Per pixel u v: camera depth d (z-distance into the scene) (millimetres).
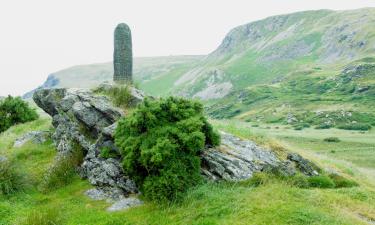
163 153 14523
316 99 188250
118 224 13109
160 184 14195
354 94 179625
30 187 17219
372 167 42656
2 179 16500
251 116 186125
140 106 16422
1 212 14414
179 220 12945
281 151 19922
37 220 13289
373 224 13164
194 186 14836
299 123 143625
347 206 14711
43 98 25359
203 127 17141
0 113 31750
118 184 16109
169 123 16172
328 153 56750
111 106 20172
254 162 17266
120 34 25688
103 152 17422
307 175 18562
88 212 14281
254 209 13125
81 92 22453
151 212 13719
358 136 85875
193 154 15492
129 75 25781
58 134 21953
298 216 12523
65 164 18422
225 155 16984
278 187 15242
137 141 15414
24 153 21438
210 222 12336
